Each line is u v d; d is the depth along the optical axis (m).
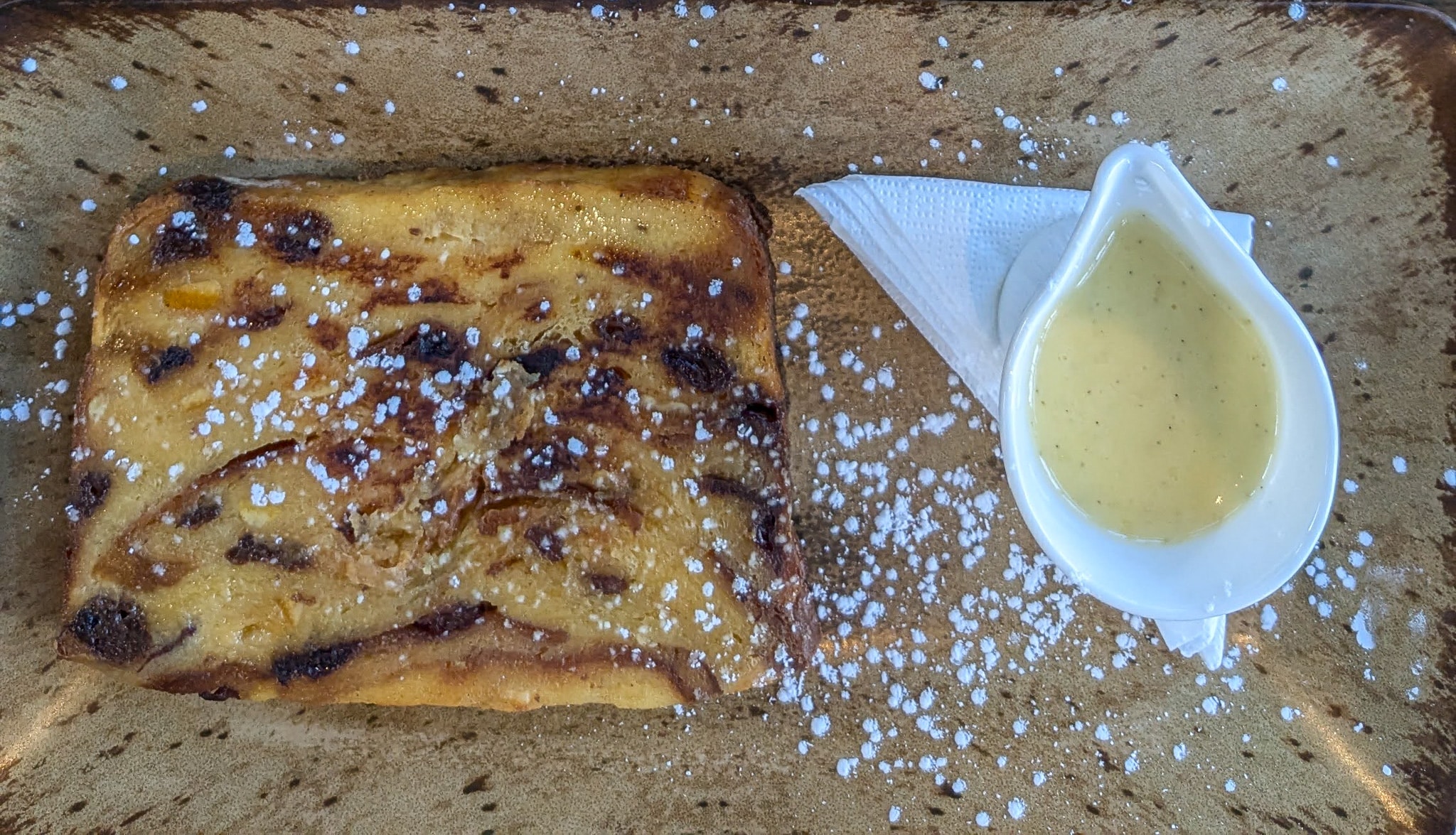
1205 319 0.17
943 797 0.19
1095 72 0.19
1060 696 0.19
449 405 0.17
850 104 0.19
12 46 0.18
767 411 0.18
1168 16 0.18
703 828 0.18
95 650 0.17
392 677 0.17
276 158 0.19
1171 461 0.17
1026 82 0.19
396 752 0.18
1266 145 0.19
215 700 0.17
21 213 0.18
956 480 0.19
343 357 0.17
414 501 0.17
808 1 0.18
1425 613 0.19
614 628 0.17
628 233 0.17
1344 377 0.19
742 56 0.18
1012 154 0.19
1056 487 0.17
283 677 0.17
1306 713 0.19
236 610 0.17
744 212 0.18
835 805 0.19
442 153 0.19
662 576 0.17
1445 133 0.19
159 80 0.18
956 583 0.19
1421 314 0.19
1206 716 0.19
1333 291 0.19
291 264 0.17
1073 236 0.16
